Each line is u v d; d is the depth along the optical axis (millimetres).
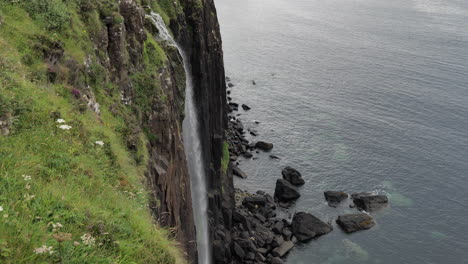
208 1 56062
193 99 50625
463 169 73625
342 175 71688
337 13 170375
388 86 104438
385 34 144125
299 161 75000
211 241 46000
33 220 11664
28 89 17984
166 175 26453
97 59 25875
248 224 55781
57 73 21250
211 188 51312
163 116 29734
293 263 53000
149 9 40844
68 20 24453
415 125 87250
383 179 71000
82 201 14023
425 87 103625
